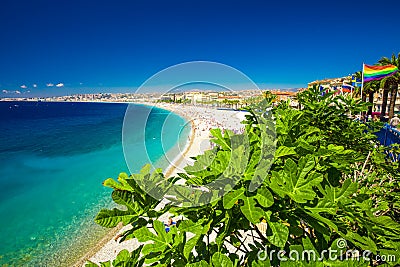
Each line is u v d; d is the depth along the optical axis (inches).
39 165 1437.0
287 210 68.9
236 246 82.8
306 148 86.5
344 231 68.6
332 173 91.7
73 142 2215.8
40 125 3919.8
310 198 61.5
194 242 65.7
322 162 90.4
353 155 97.0
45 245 574.2
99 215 67.6
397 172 155.6
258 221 58.2
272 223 59.5
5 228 663.1
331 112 171.6
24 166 1419.8
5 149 1971.0
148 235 74.8
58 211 764.6
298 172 64.8
